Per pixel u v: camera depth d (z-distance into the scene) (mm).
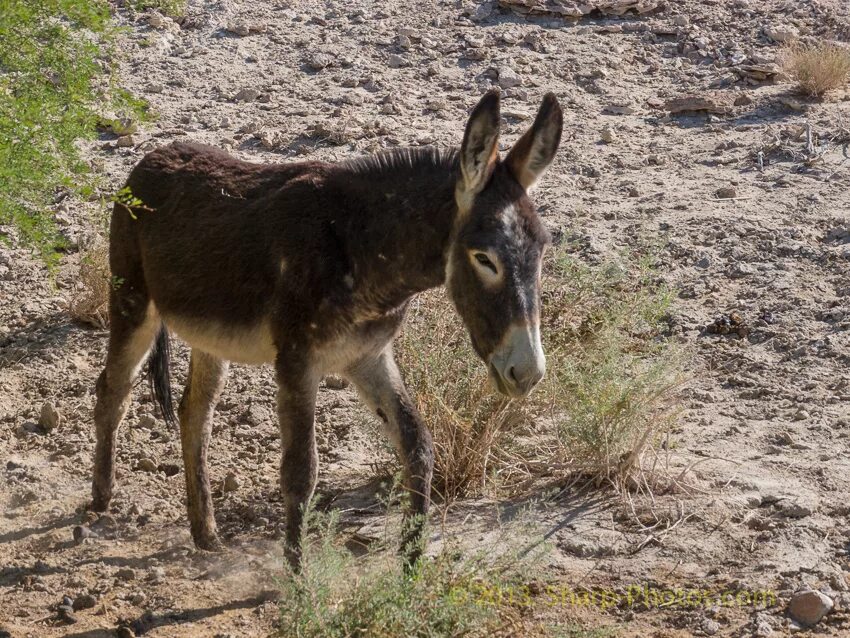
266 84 17812
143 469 10625
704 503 9430
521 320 7281
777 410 11023
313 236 8133
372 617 7125
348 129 16266
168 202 9133
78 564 9039
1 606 8406
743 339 12273
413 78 18172
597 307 11383
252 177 8898
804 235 14203
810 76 18078
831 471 9875
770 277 13398
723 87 18484
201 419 9203
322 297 8070
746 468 10000
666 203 15125
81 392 11789
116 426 9766
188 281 8812
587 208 15000
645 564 8727
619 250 13852
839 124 17203
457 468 9773
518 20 20188
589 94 18266
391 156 8297
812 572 8555
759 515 9312
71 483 10359
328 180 8367
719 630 7922
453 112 17203
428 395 9906
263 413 11453
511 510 9469
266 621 8133
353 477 10258
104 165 15156
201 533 9227
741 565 8695
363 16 19984
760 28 20234
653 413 10391
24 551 9273
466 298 7551
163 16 19328
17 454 10805
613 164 16281
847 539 8969
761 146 16656
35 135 7793
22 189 7840
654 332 12211
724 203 15086
